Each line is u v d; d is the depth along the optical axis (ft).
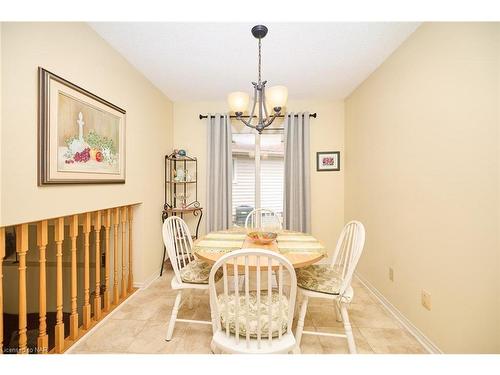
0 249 4.03
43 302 4.98
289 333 3.90
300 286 5.31
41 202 4.57
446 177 4.97
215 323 4.06
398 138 6.70
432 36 5.37
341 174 11.10
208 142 10.97
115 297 7.22
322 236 11.15
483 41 4.19
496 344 4.02
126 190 7.50
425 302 5.55
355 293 8.16
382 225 7.55
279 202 11.64
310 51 7.03
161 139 10.15
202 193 11.39
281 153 11.53
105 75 6.47
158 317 6.62
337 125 11.11
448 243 4.92
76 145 5.38
